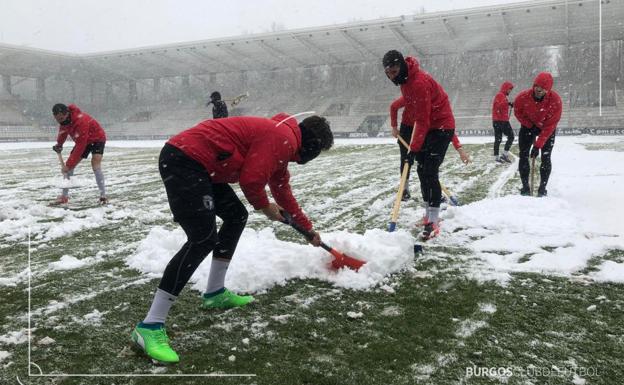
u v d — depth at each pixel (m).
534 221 4.63
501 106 10.23
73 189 8.25
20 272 3.55
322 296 2.95
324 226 4.81
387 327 2.51
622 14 28.38
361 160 12.61
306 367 2.11
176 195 2.40
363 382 1.99
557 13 28.33
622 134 26.28
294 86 43.66
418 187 7.28
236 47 37.66
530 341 2.34
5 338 2.42
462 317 2.62
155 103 48.00
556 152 12.62
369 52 38.09
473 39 33.94
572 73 34.84
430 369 2.08
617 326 2.49
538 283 3.13
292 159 2.68
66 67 44.22
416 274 3.33
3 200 7.09
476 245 4.01
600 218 4.77
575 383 1.97
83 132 6.29
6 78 45.34
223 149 2.44
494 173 8.55
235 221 2.80
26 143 34.81
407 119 5.81
